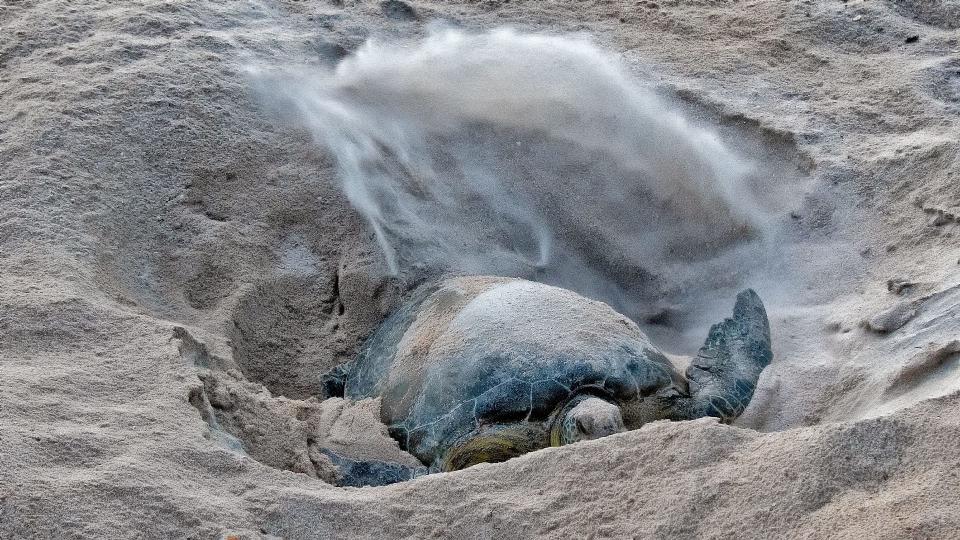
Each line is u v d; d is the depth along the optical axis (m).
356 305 5.52
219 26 6.47
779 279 5.47
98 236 5.26
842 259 5.41
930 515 3.84
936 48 6.42
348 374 5.27
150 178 5.60
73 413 4.31
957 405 4.12
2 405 4.27
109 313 4.76
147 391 4.46
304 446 4.67
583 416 4.61
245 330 5.34
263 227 5.62
